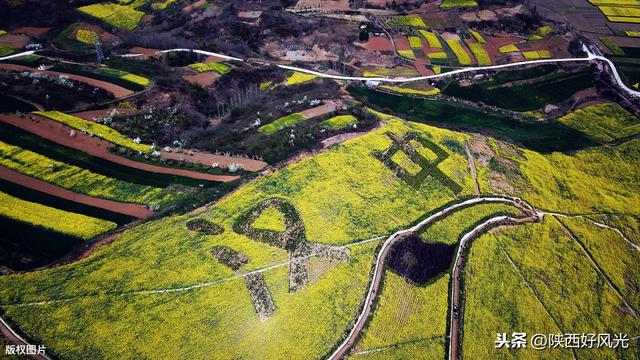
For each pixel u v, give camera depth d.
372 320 67.62
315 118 102.12
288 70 129.00
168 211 73.38
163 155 84.88
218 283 65.12
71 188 74.88
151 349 57.19
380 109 115.81
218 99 109.69
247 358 59.50
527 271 81.44
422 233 80.94
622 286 84.50
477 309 73.88
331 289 69.00
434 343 67.94
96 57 118.06
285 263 70.25
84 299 59.72
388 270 73.94
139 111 95.19
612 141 115.12
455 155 99.06
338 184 84.88
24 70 104.50
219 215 74.62
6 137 82.06
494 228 86.44
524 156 106.12
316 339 63.62
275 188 81.38
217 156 86.62
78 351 55.25
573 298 80.38
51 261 63.53
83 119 89.62
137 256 66.00
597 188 101.50
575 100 128.88
